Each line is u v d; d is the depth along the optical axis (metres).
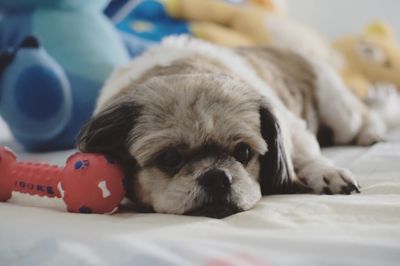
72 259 0.30
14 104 0.72
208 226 0.36
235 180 0.44
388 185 0.46
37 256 0.31
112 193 0.42
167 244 0.31
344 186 0.48
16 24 0.80
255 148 0.48
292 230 0.33
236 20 1.23
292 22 1.29
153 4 1.12
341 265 0.28
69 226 0.35
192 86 0.48
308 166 0.53
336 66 1.24
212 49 0.67
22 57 0.72
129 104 0.48
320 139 0.81
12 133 0.77
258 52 0.80
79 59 0.78
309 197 0.43
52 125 0.73
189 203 0.43
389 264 0.28
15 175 0.44
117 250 0.30
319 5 1.52
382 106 1.06
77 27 0.80
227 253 0.29
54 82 0.72
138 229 0.35
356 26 1.52
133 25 1.06
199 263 0.28
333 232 0.33
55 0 0.80
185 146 0.45
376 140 0.78
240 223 0.37
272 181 0.51
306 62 0.82
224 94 0.48
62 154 0.73
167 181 0.45
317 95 0.80
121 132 0.47
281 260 0.28
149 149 0.45
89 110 0.77
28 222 0.36
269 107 0.51
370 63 1.31
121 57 0.83
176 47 0.65
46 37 0.78
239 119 0.47
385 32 1.41
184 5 1.15
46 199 0.46
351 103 0.80
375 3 1.50
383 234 0.32
